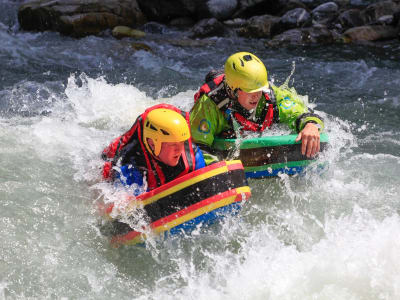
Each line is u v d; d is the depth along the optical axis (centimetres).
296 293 727
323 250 789
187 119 838
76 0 2350
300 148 923
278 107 978
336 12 2500
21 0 2617
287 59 1941
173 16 2577
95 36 2269
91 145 1123
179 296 739
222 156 952
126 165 835
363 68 1808
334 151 1011
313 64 1864
